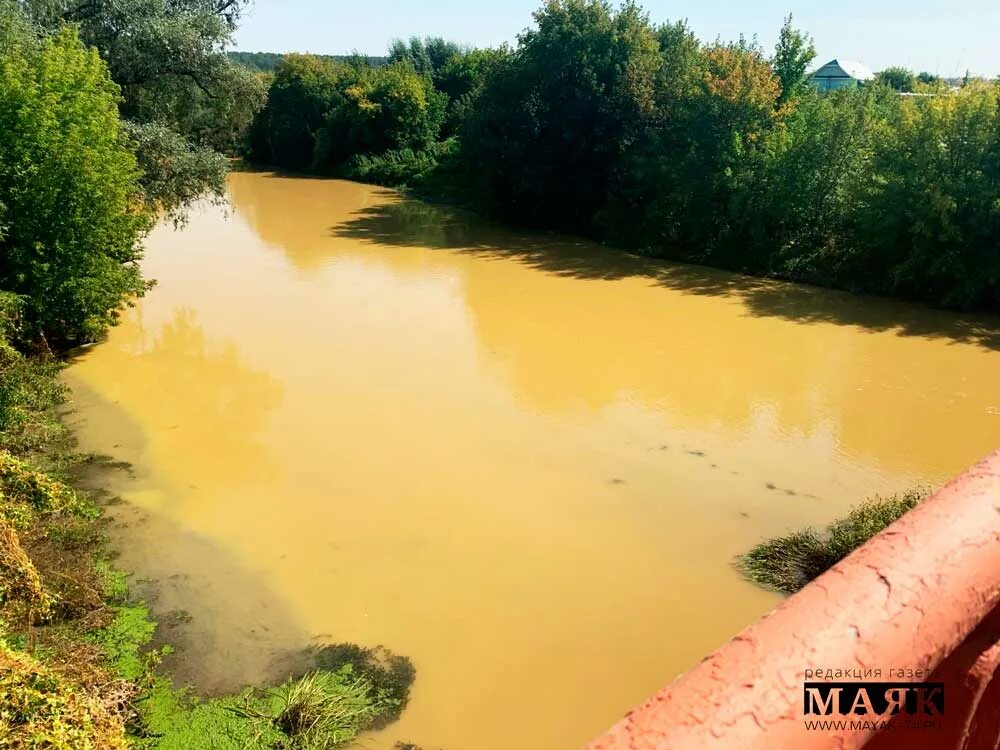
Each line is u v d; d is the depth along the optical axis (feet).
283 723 19.27
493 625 23.29
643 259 73.51
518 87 86.79
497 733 19.54
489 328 51.44
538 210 89.56
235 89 61.82
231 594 24.44
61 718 15.03
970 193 53.42
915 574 2.59
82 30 55.11
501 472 32.40
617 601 24.45
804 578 25.23
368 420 37.27
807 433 36.35
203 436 35.27
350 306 56.13
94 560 25.64
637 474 32.37
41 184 39.09
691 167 72.49
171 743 18.54
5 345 36.22
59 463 32.19
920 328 50.98
